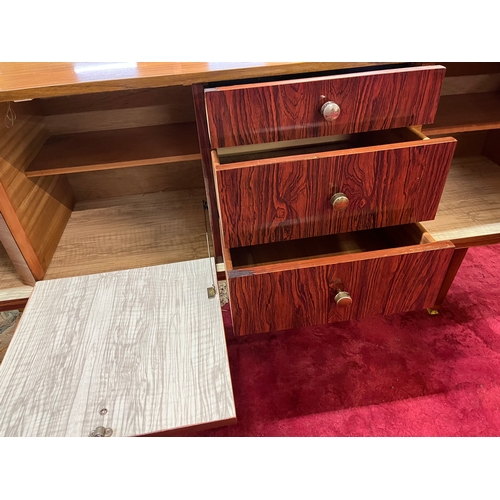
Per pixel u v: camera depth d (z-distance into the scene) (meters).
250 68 0.71
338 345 1.00
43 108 1.06
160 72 0.72
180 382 0.66
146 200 1.25
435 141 0.70
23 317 0.78
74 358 0.70
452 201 1.10
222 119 0.69
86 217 1.17
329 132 0.74
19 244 0.87
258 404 0.89
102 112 1.09
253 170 0.66
